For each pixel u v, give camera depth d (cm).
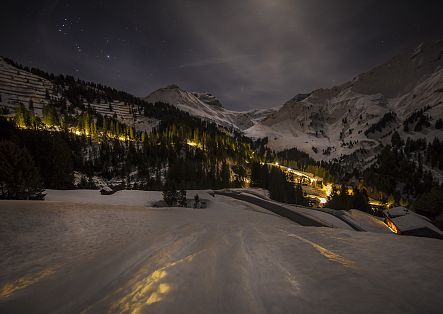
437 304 454
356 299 471
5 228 1356
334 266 670
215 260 757
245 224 1848
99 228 1599
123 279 625
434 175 16088
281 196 9181
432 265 673
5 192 3338
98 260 827
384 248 881
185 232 1364
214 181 10462
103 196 5622
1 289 627
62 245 1142
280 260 752
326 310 438
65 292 577
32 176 3550
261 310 449
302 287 539
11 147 3394
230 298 500
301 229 1509
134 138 16375
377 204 12344
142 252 898
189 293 524
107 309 476
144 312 454
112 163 11825
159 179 9975
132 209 2833
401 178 15788
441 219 4706
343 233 1258
